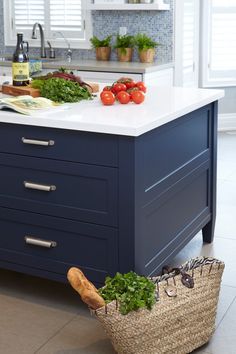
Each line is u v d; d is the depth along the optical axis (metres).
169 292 2.66
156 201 3.08
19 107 3.08
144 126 2.78
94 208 2.95
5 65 6.22
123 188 2.84
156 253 3.17
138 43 6.16
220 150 6.38
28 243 3.17
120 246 2.92
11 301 3.27
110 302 2.56
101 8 6.27
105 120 2.88
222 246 4.00
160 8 6.04
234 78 7.30
